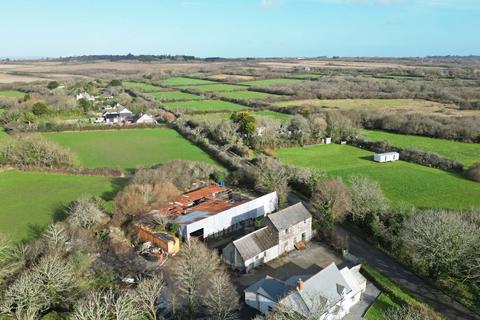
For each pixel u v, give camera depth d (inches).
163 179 3228.3
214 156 4453.7
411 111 6555.1
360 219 2746.1
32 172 3887.8
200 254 2054.6
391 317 1673.2
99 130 5885.8
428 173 4018.2
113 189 3408.0
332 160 4601.4
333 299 1774.1
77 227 2465.6
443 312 1862.7
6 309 1637.6
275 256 2422.5
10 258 2022.6
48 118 6407.5
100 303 1701.5
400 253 2361.0
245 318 1851.6
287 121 5757.9
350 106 7234.3
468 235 2074.3
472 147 4955.7
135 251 2425.0
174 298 1856.5
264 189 3356.3
